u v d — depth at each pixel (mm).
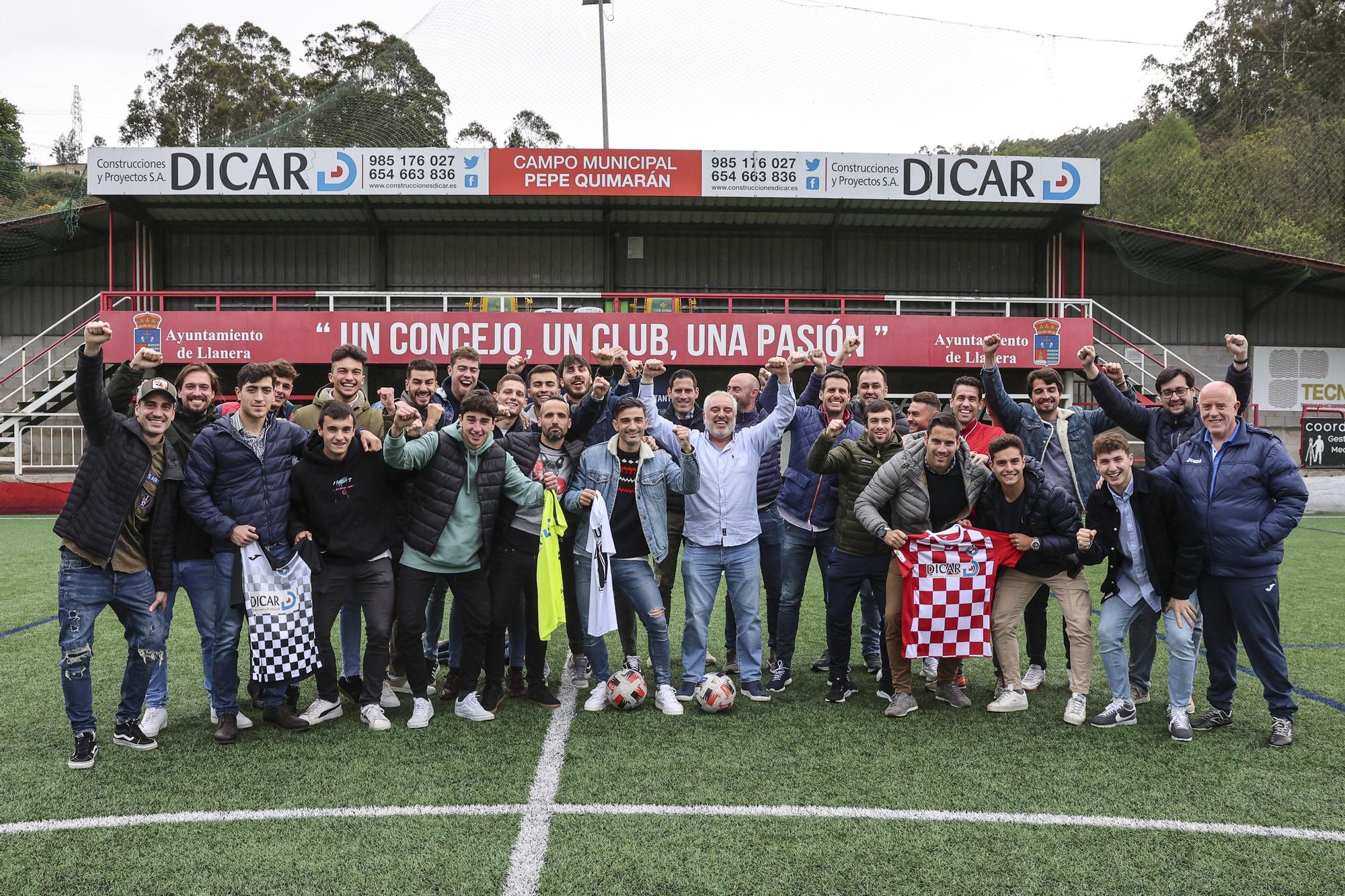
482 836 3004
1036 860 2854
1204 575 4090
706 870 2775
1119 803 3301
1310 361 18078
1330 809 3254
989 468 4383
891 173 14469
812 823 3115
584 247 16922
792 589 4887
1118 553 4191
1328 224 29047
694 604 4562
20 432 13797
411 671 4215
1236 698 4684
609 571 4324
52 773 3576
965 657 4297
